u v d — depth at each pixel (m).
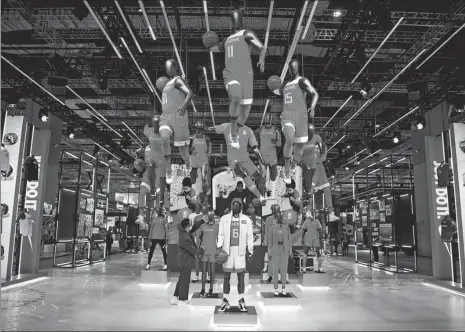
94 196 14.80
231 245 5.90
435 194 10.13
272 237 7.21
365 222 16.23
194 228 7.99
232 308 5.73
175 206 12.60
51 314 5.86
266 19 9.41
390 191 14.40
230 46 4.85
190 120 16.62
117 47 9.00
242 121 5.07
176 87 5.85
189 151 7.18
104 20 8.52
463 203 8.55
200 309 6.44
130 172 25.17
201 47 10.70
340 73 10.84
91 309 6.27
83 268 12.95
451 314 6.07
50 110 12.10
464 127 8.78
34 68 11.44
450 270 9.79
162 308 6.48
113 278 10.38
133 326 5.18
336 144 18.91
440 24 8.91
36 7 9.03
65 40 10.48
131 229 22.61
